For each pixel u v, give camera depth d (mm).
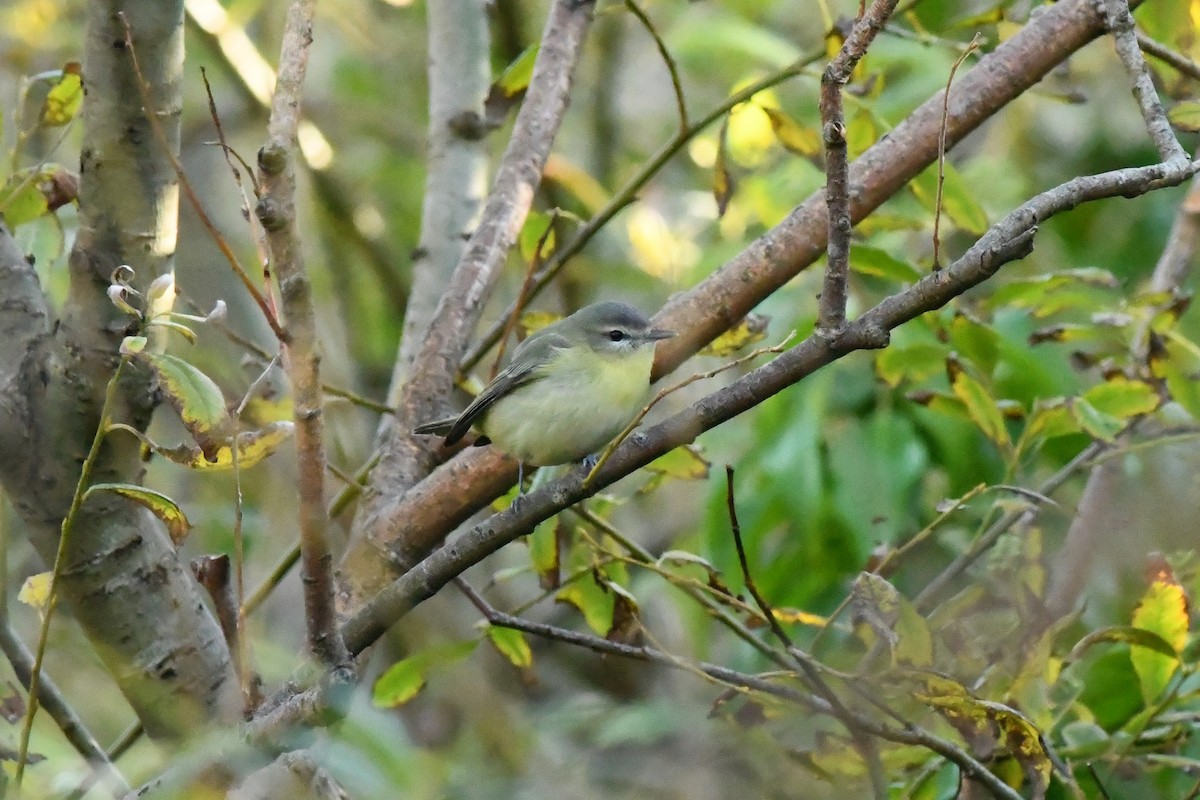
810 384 10656
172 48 6656
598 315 9773
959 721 7094
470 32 10375
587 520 8570
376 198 16625
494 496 7941
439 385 8656
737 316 8156
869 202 8016
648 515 14031
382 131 16750
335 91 16828
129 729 8586
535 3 15438
